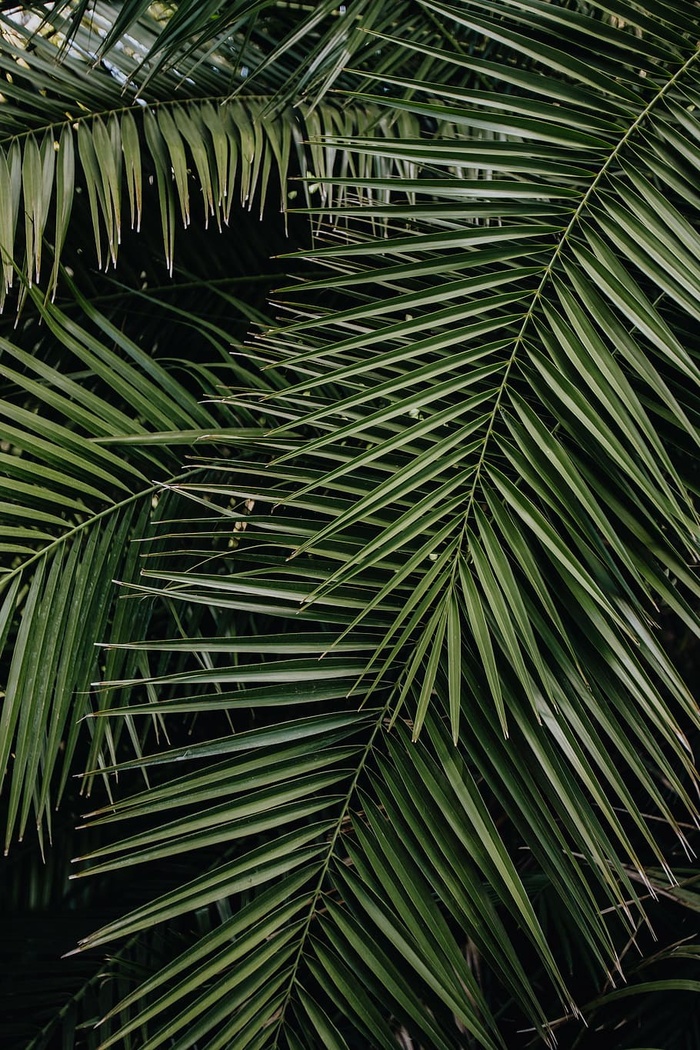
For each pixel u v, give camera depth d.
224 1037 2.19
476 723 2.28
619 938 2.96
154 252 3.08
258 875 2.25
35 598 2.43
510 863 2.21
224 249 3.12
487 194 2.34
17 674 2.36
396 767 2.27
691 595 3.25
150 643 2.25
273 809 2.27
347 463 2.23
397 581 2.20
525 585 2.30
